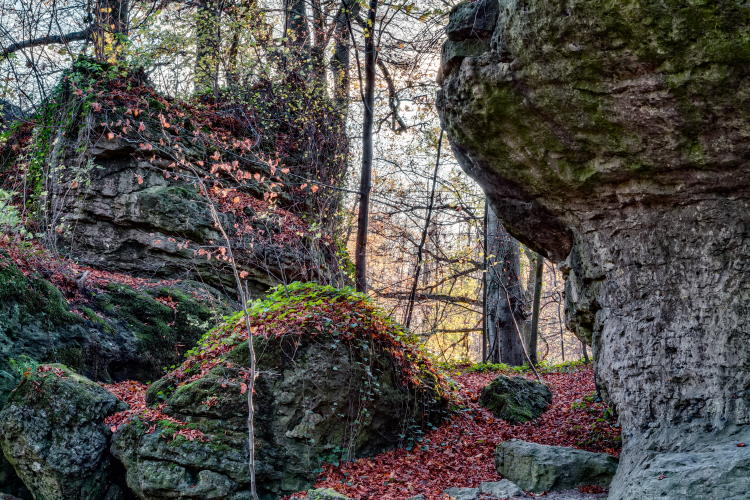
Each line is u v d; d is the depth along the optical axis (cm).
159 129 1136
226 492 568
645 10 418
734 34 402
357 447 670
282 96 1379
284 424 627
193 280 1062
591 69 470
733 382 462
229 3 1359
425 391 780
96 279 927
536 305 1554
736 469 373
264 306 736
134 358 824
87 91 1110
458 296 1975
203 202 1117
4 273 720
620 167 514
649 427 505
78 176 1036
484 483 581
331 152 1426
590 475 547
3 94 1201
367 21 987
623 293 543
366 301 774
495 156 584
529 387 932
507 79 520
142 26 1245
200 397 609
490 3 552
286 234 1186
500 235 1531
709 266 488
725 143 453
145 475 567
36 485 585
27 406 598
